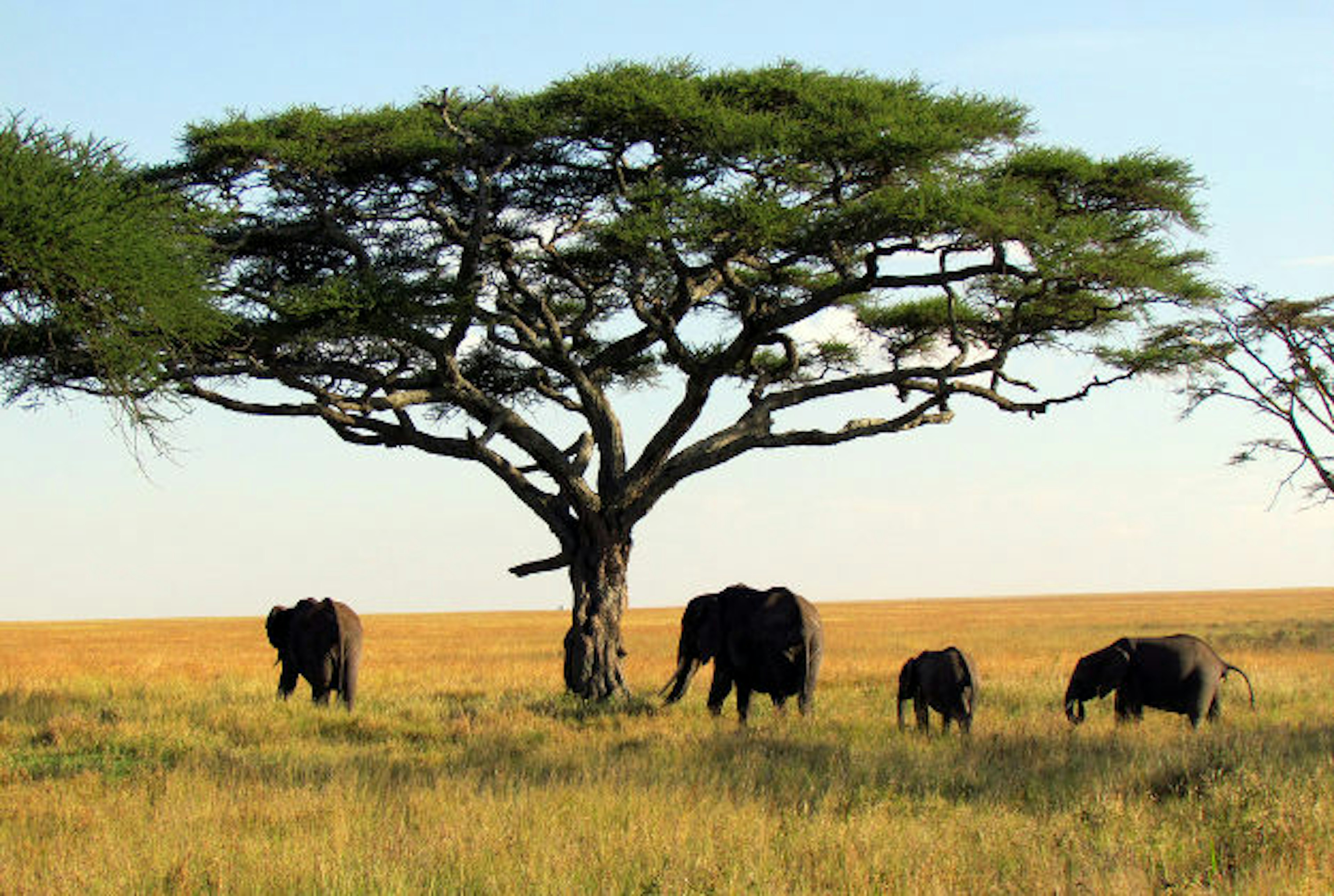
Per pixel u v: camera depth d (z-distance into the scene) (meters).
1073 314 45.72
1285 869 15.82
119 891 15.80
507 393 52.94
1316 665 56.69
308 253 45.56
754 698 42.75
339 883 15.82
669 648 86.38
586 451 47.00
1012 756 26.19
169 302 31.05
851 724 33.91
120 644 99.06
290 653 41.53
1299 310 53.50
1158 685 34.69
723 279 44.16
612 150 43.03
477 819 19.48
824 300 43.59
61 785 23.64
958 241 41.03
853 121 40.91
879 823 18.94
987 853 17.33
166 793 22.23
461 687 49.22
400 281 41.59
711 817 19.14
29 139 29.59
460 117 42.91
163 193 33.06
